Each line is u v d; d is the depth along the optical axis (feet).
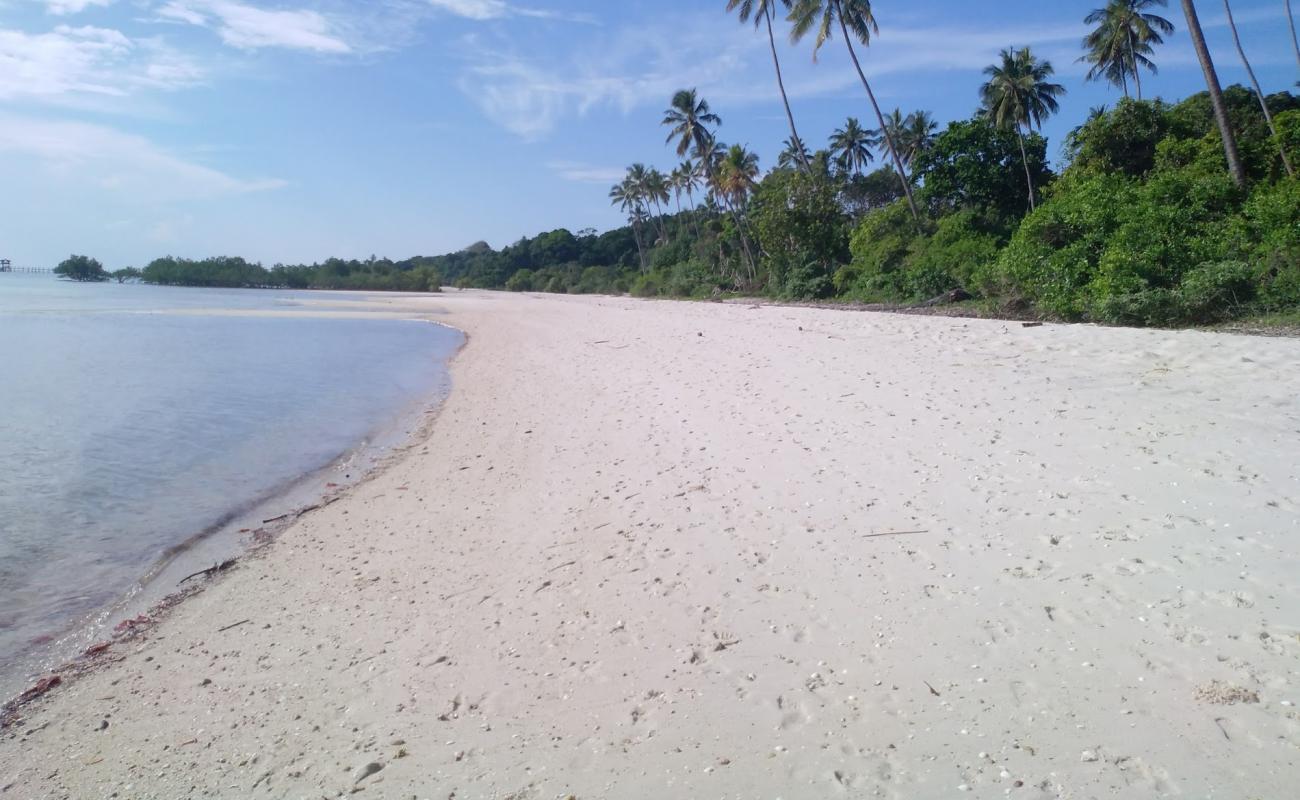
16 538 25.57
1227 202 57.93
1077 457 23.66
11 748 13.97
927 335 53.72
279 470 34.14
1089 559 16.89
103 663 17.22
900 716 12.37
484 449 35.06
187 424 43.80
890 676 13.50
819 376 41.52
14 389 55.01
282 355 78.95
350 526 25.80
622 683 14.30
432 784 11.89
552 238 387.75
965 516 20.08
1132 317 51.16
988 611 15.28
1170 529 17.87
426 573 20.93
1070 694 12.39
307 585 20.89
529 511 25.27
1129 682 12.51
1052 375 36.04
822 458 26.53
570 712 13.56
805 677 13.82
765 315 89.25
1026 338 47.67
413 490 29.53
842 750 11.71
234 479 32.71
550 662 15.37
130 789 12.46
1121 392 31.42
